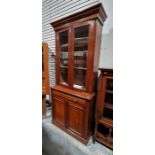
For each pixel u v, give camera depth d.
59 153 1.58
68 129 1.93
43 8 2.65
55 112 2.11
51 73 2.89
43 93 2.47
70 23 1.63
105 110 1.71
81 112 1.66
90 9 1.37
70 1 2.08
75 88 1.76
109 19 1.68
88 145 1.71
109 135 1.64
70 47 1.70
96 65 1.68
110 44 1.73
